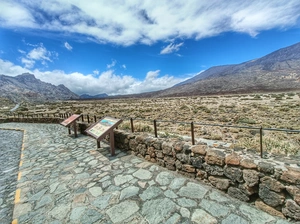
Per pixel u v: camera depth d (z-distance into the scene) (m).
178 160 3.68
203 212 2.48
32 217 2.69
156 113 22.14
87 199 3.05
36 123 17.22
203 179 3.23
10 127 15.26
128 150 5.33
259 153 2.94
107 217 2.55
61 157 5.51
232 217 2.34
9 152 6.90
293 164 2.38
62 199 3.12
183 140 4.11
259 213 2.37
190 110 24.20
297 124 11.05
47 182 3.83
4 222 2.64
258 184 2.44
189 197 2.85
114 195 3.10
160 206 2.69
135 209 2.67
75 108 42.12
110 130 5.02
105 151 5.71
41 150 6.56
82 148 6.34
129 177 3.72
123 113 24.27
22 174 4.38
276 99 35.12
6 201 3.25
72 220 2.55
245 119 13.48
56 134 9.67
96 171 4.19
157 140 4.25
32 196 3.31
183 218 2.40
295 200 2.11
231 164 2.72
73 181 3.77
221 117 15.74
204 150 3.15
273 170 2.28
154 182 3.42
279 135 8.16
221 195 2.84
